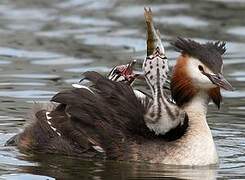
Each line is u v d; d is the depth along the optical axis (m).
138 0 27.14
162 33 23.70
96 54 22.11
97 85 15.23
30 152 15.17
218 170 14.38
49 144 15.13
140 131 14.80
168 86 16.31
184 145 14.68
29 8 26.97
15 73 20.33
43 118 15.34
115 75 16.22
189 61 15.17
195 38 23.23
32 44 23.08
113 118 14.86
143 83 19.02
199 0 26.97
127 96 15.06
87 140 14.84
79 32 24.33
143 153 14.63
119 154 14.68
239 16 25.47
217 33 23.80
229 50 22.39
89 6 27.08
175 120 14.73
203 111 15.13
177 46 15.39
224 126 16.77
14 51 22.38
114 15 26.02
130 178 13.82
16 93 18.62
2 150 15.25
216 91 15.21
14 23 25.33
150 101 15.12
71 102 15.04
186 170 14.35
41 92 18.69
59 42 23.33
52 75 20.16
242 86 19.50
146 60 14.77
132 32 24.12
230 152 15.41
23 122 16.62
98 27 24.78
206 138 14.83
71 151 14.95
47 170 14.15
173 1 26.86
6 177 13.71
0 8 26.95
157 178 13.88
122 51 22.42
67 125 15.04
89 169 14.24
